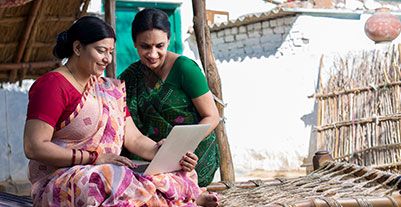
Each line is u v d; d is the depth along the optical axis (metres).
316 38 11.75
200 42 7.18
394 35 11.43
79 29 4.05
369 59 10.83
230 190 5.55
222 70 12.41
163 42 4.62
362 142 10.46
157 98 4.83
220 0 12.93
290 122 11.76
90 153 4.03
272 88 11.91
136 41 4.65
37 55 7.51
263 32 11.98
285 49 11.83
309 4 11.85
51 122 3.99
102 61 4.07
